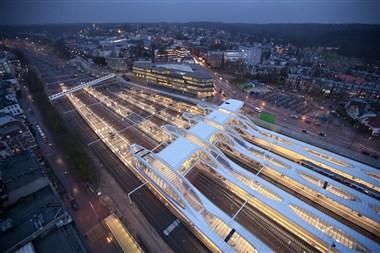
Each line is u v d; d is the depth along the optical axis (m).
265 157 87.19
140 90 174.75
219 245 52.12
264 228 60.53
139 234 58.91
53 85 182.50
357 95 160.25
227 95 164.88
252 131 103.94
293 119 128.00
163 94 165.25
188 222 61.38
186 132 91.50
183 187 68.06
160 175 68.06
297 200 65.56
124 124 116.88
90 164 80.00
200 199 64.25
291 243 56.69
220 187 73.88
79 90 172.62
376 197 70.56
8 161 73.25
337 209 66.38
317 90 169.50
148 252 54.53
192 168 80.69
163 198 69.56
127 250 54.44
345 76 198.88
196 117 108.56
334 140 106.25
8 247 47.44
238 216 63.94
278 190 69.12
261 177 80.25
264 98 159.88
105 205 67.31
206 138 87.62
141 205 67.69
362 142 104.31
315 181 75.50
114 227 60.31
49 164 84.62
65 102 149.12
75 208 65.69
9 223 51.12
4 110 115.00
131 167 82.50
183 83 164.25
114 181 77.12
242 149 89.75
